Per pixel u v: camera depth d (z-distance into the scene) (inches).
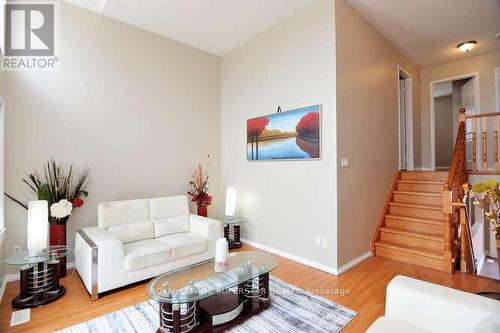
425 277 121.9
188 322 80.3
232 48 183.5
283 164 150.5
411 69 215.6
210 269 96.7
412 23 156.3
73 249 131.2
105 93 144.4
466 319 54.0
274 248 156.4
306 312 93.4
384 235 157.2
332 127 127.0
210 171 190.9
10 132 118.7
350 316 90.7
